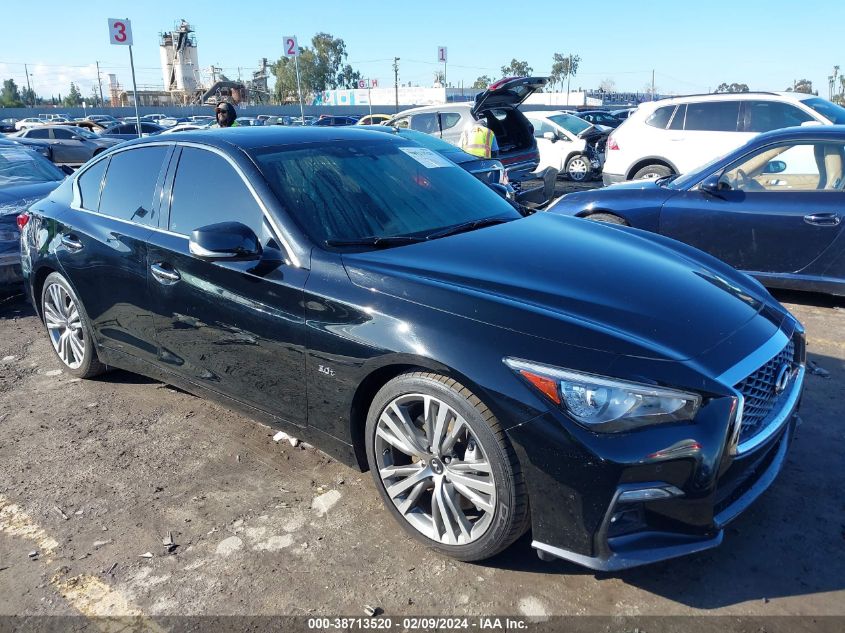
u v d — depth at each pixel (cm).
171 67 8262
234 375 325
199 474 334
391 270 274
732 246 563
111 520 300
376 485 283
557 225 353
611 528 226
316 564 266
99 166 420
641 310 253
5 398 435
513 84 1025
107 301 391
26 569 271
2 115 5675
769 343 256
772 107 945
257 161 327
